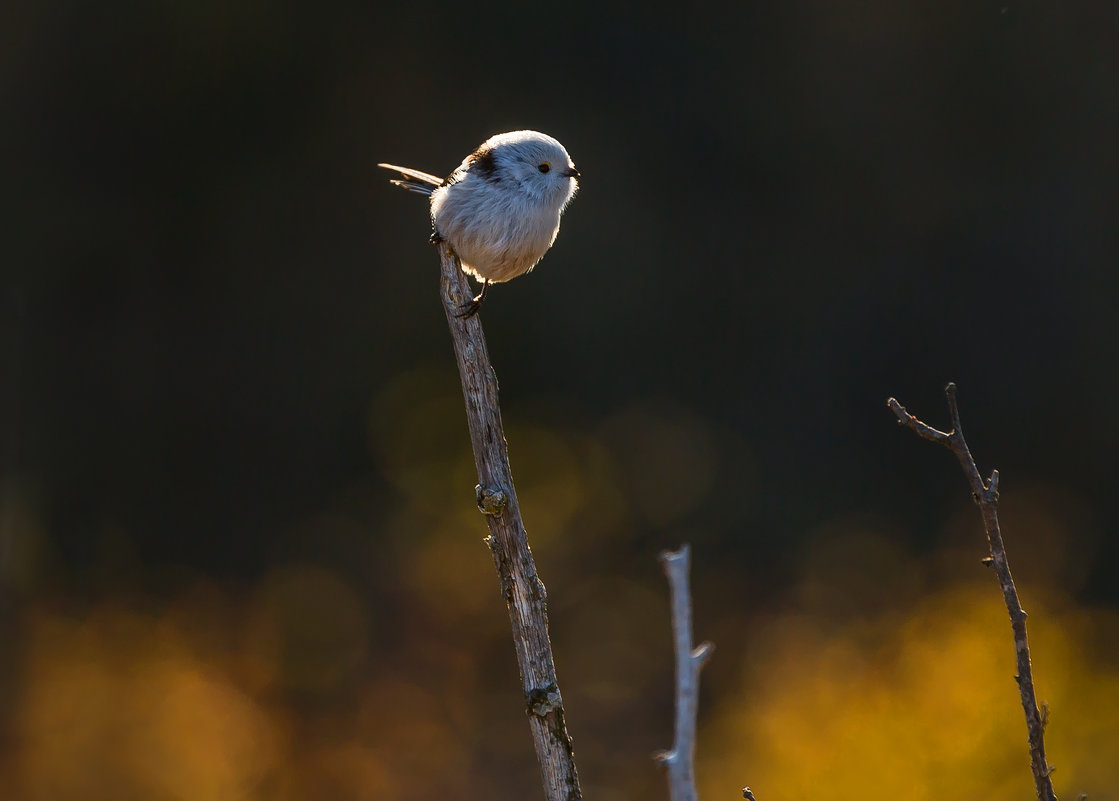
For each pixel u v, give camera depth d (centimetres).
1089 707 835
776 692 1038
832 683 972
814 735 875
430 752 1120
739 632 1404
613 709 1245
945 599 1109
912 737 816
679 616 266
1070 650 916
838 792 804
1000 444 2053
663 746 1181
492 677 1281
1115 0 2169
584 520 1530
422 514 1505
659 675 1313
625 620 1415
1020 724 805
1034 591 1102
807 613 1369
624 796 1081
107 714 1111
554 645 1366
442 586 1373
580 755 1165
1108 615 1168
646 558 1628
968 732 805
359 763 1088
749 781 884
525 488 1558
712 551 1698
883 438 2092
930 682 859
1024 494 1820
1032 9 2211
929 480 2012
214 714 1130
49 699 1140
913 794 780
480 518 1440
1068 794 762
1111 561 1684
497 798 1056
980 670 860
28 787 1009
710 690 1267
